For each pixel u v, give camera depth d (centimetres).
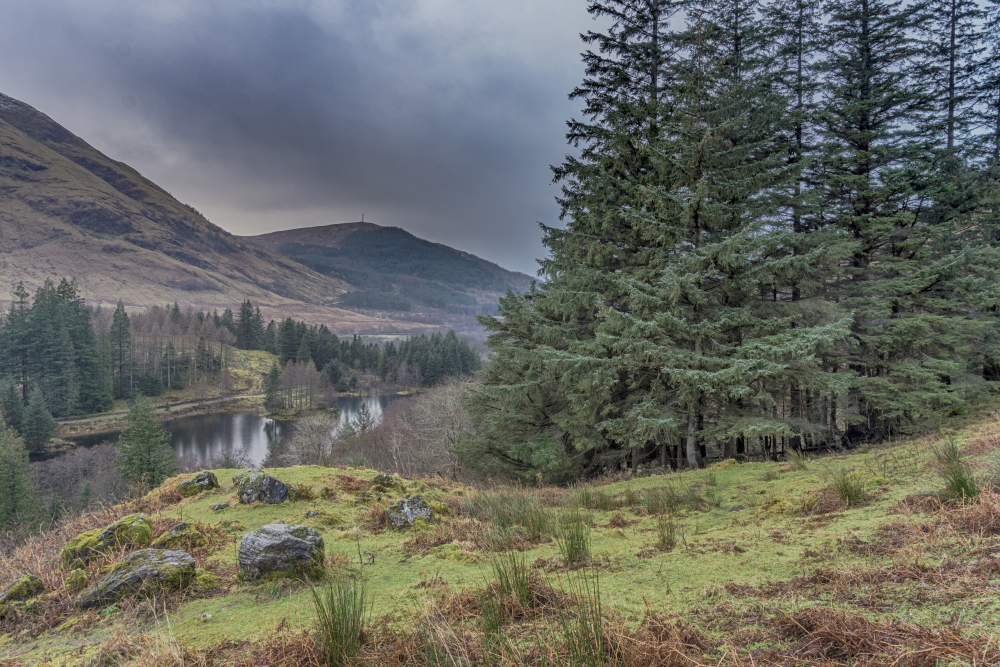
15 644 328
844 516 416
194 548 523
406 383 10206
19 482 2905
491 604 286
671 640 212
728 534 434
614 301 1397
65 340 7369
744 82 1353
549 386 1512
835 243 1223
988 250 1244
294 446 3894
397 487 855
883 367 1493
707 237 1242
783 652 192
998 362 1459
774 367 980
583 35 1372
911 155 1378
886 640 185
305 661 245
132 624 343
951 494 377
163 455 3516
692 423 1214
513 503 654
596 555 410
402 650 241
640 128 1300
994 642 168
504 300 1633
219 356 10650
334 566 458
